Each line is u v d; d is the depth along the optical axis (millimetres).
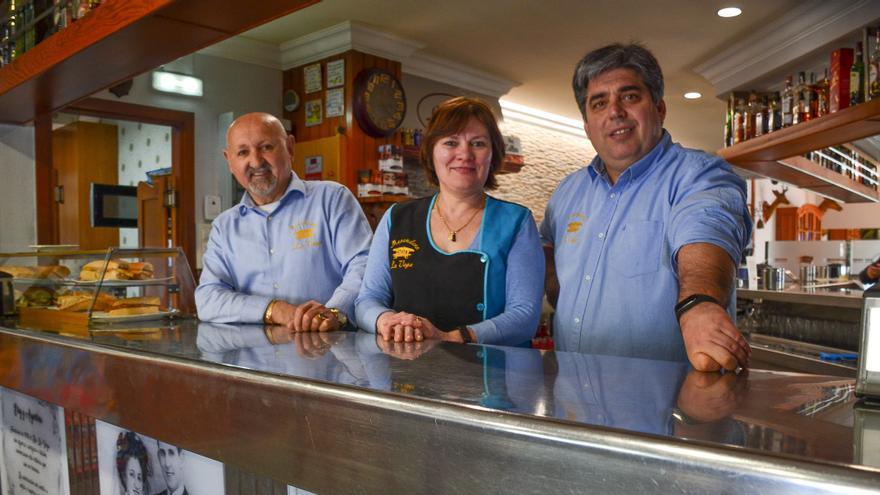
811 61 4480
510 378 813
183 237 4641
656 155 1549
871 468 443
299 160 5020
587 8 4355
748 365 875
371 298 1596
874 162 5652
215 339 1314
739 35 4793
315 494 857
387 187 4797
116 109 4270
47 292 2012
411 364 936
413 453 696
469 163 1516
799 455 474
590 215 1661
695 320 938
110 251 1855
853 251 6113
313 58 5051
